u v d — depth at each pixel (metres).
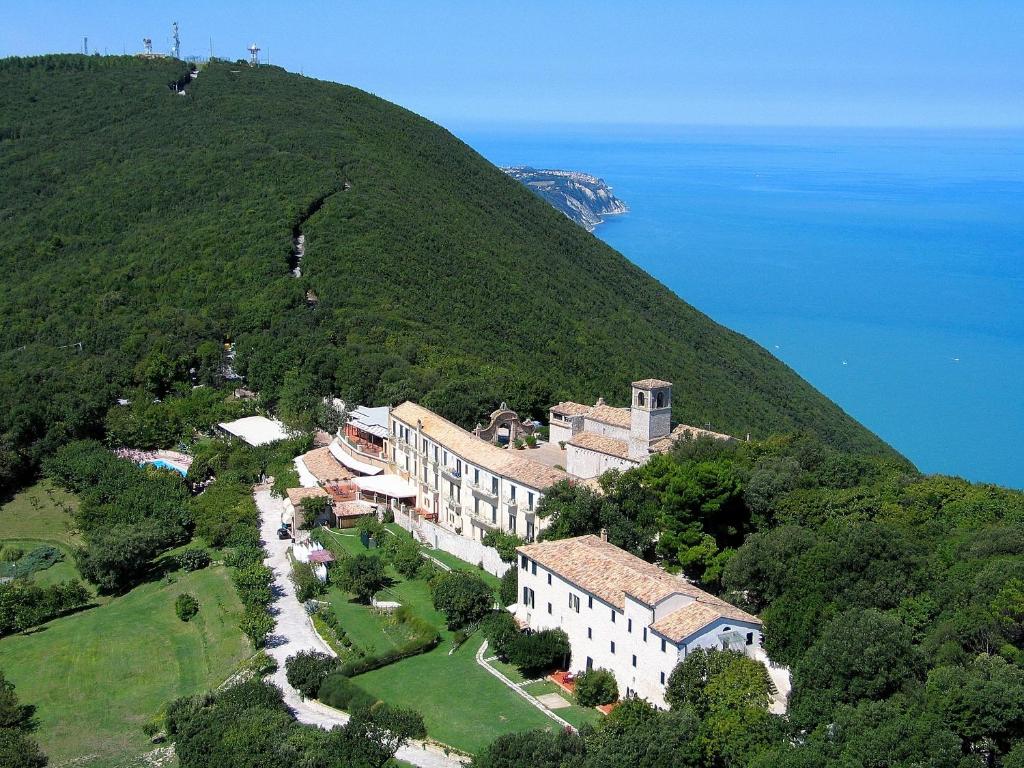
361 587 101.44
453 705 80.56
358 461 136.38
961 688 66.25
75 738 85.31
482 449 116.50
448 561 110.56
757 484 98.81
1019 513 93.19
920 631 77.06
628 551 95.94
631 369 197.00
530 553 90.44
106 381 168.25
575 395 168.88
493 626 89.25
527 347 195.25
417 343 175.75
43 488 145.50
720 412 182.88
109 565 114.00
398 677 85.94
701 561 91.75
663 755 67.06
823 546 84.62
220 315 191.75
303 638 95.75
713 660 73.56
